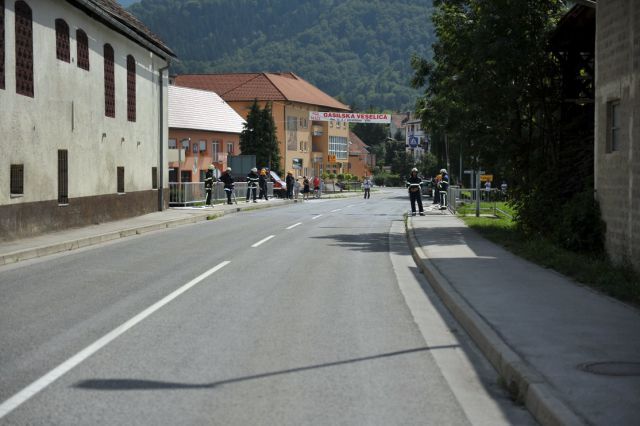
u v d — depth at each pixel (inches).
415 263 650.8
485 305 397.7
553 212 764.6
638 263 500.7
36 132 792.9
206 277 540.7
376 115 2277.3
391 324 377.1
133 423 220.5
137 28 1124.5
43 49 811.4
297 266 613.0
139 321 376.2
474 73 885.8
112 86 1061.1
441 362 300.5
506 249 705.6
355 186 4360.2
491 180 1491.1
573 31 786.2
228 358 301.3
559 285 473.1
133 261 637.3
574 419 210.1
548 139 880.3
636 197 507.5
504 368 276.8
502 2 842.8
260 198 1993.1
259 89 4242.1
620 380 251.4
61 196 886.4
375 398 249.3
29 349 312.8
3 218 718.5
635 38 512.7
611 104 575.5
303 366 289.9
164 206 1347.2
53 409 232.5
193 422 222.1
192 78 4399.6
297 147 4394.7
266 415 229.6
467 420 228.2
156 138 1295.5
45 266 599.2
